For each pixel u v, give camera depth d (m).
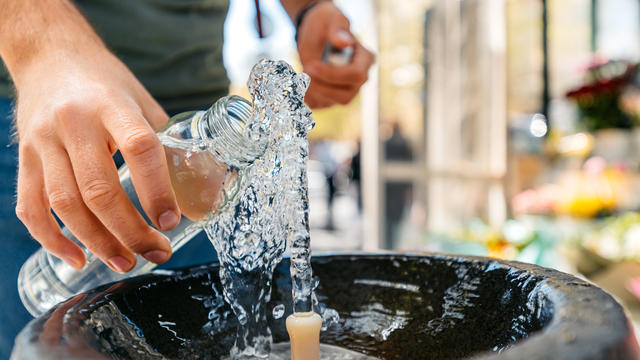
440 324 0.55
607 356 0.27
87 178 0.45
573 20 2.90
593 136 2.14
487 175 2.87
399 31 2.74
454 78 2.84
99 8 0.82
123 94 0.49
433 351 0.54
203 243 0.87
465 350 0.51
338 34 0.92
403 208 2.78
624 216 1.63
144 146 0.45
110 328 0.42
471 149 2.88
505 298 0.50
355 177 5.25
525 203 1.98
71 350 0.30
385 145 2.76
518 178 2.85
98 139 0.46
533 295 0.44
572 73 2.85
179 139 0.53
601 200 1.79
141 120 0.46
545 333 0.29
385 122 2.76
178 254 0.85
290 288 0.62
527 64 2.93
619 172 1.89
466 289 0.55
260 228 0.54
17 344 0.32
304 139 0.50
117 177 0.47
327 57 0.93
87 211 0.48
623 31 2.81
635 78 2.00
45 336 0.32
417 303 0.59
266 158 0.52
